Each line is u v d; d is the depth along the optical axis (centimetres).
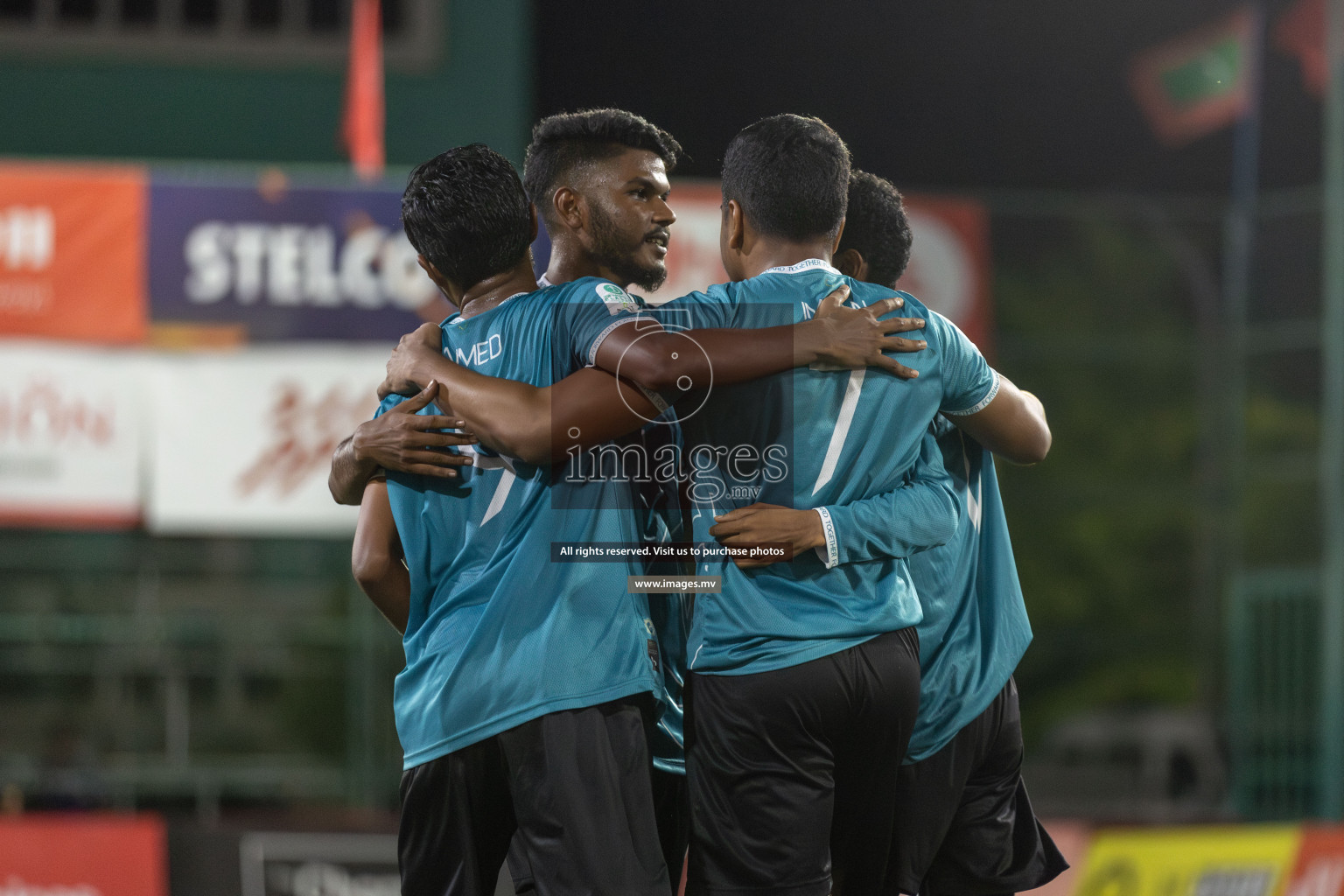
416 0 3253
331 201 2319
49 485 2233
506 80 3278
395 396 752
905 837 773
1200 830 1756
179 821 1698
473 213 737
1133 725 2580
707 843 716
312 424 2292
